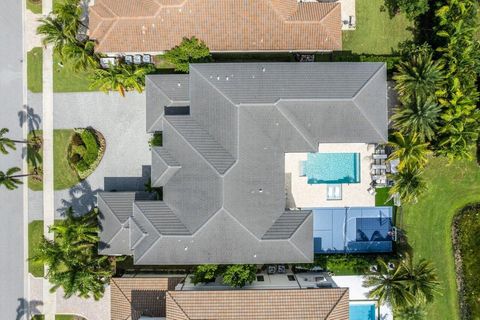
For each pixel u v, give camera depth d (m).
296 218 33.66
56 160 38.53
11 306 38.84
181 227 33.53
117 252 35.50
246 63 34.06
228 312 31.44
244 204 33.22
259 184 33.50
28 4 38.28
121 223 35.16
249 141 33.38
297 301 31.64
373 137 33.94
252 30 34.56
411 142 33.28
